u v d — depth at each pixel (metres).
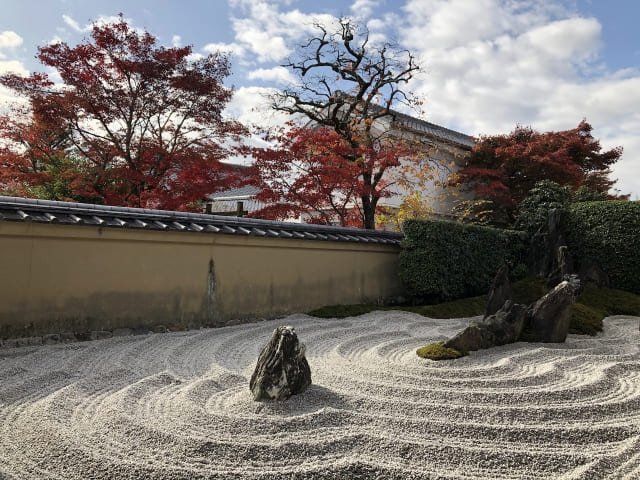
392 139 13.91
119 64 9.80
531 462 3.08
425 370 4.80
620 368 5.04
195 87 10.23
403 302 11.09
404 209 14.90
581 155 17.55
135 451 3.05
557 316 6.23
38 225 5.98
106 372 4.86
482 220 17.30
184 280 7.44
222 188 11.12
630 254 10.73
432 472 2.92
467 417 3.69
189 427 3.41
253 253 8.35
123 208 6.77
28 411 3.74
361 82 13.67
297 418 3.53
